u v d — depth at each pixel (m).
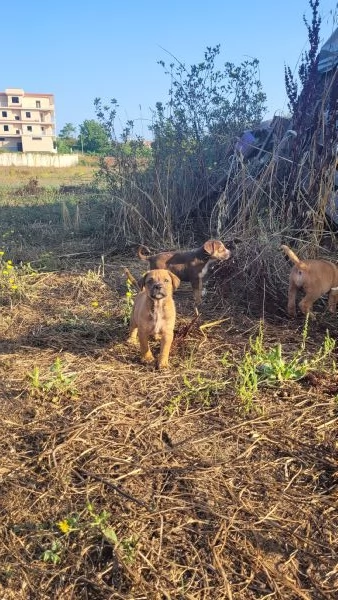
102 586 0.81
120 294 2.24
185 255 2.22
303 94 2.60
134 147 3.51
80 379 1.47
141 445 1.17
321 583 0.83
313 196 2.43
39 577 0.83
